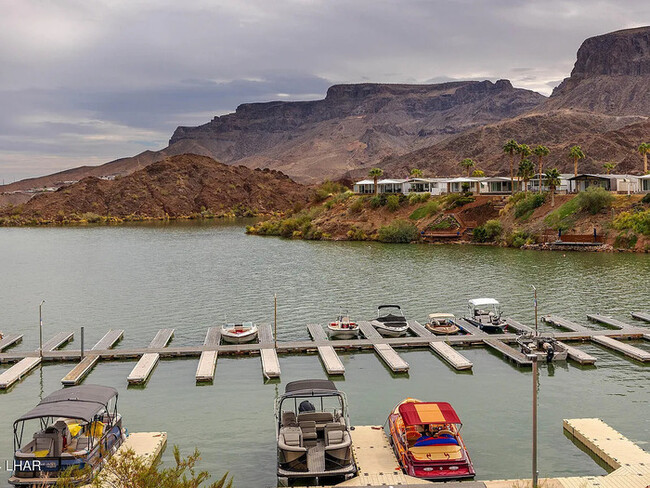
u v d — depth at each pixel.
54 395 36.31
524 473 33.88
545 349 54.88
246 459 36.47
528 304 77.81
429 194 172.88
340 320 65.38
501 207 155.75
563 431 39.34
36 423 42.41
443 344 59.53
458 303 79.69
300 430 34.22
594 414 42.38
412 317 72.81
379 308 68.81
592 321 68.69
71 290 98.00
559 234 131.75
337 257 130.12
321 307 79.75
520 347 58.00
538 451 36.44
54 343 63.12
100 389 37.38
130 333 68.69
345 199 197.75
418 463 32.22
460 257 122.81
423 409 35.03
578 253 122.69
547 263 110.75
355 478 31.80
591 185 157.25
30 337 68.12
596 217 132.25
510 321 68.12
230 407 45.09
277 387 49.44
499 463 35.12
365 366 54.62
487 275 100.00
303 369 53.94
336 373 51.91
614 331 62.38
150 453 35.56
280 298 86.31
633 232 123.56
